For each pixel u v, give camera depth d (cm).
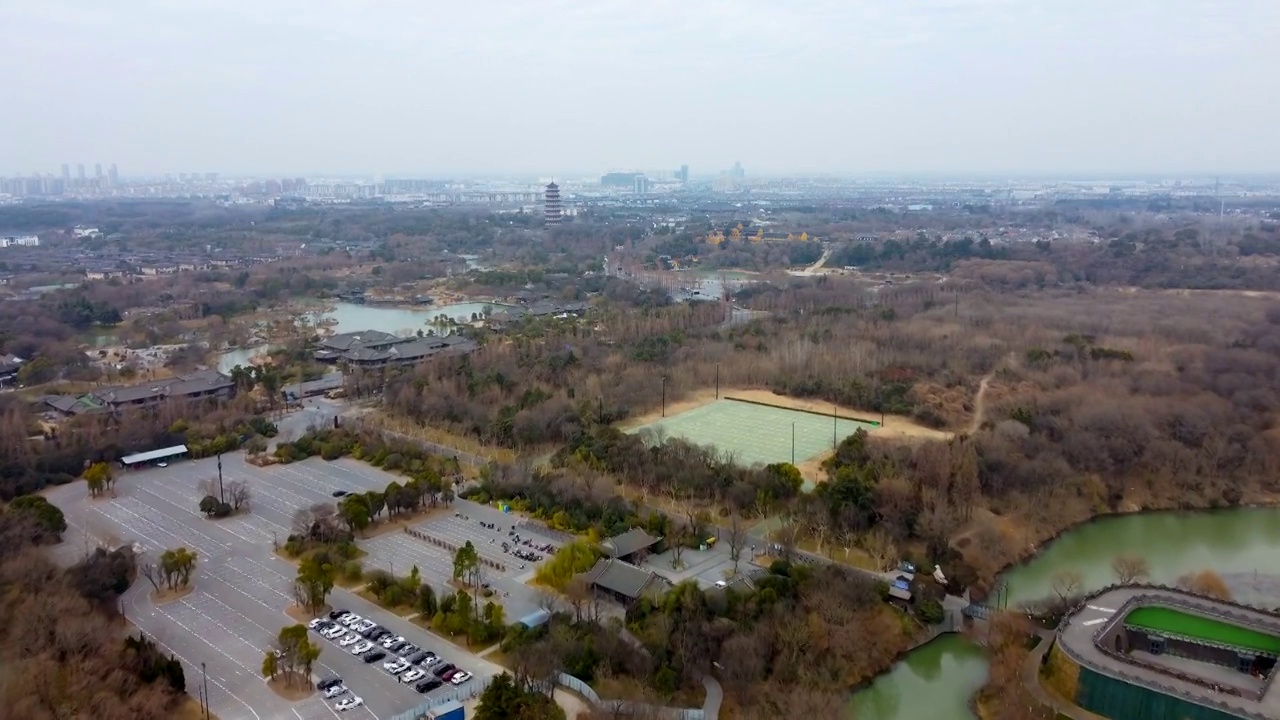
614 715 10850
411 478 19400
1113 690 11212
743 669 11794
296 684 11825
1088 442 19900
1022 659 12562
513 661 12131
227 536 16938
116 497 19000
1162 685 10981
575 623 12888
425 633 13300
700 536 16175
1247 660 11875
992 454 18838
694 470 18300
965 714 11856
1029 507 17750
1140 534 17862
